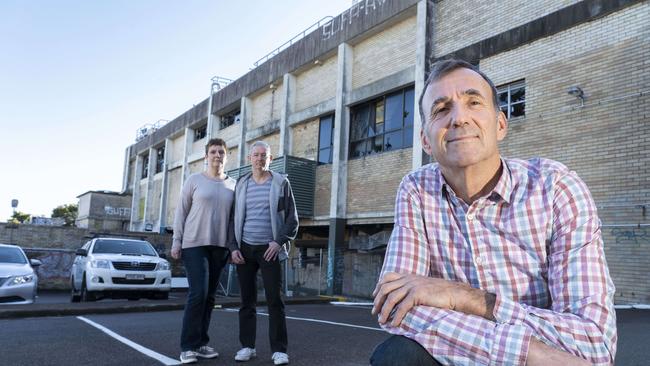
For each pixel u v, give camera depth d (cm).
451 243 170
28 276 1005
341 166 1611
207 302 474
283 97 1961
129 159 4109
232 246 461
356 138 1625
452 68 171
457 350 138
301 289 1708
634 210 884
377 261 1487
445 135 165
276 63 2045
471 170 163
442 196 174
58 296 1764
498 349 131
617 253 898
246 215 468
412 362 140
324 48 1753
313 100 1841
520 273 158
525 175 166
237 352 461
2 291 952
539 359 127
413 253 174
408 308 148
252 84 2211
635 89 912
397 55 1485
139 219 3759
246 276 466
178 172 3164
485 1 1239
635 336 537
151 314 845
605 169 939
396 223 184
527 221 157
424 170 189
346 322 769
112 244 1238
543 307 157
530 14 1126
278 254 454
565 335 131
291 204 470
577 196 155
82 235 2342
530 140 1083
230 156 2431
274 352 444
